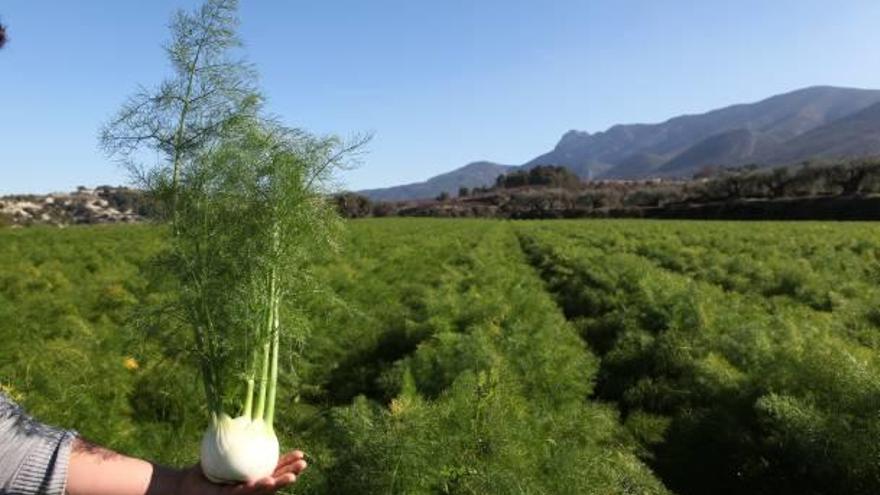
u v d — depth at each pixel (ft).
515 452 17.54
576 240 98.89
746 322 35.19
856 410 21.47
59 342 29.09
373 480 15.53
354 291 46.14
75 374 24.36
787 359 25.86
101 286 47.88
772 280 55.83
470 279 53.42
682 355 32.01
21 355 26.73
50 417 19.99
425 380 26.17
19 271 53.31
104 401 23.12
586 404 27.09
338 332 34.99
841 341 32.04
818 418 21.67
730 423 25.27
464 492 16.11
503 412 19.24
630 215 282.15
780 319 35.45
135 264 65.41
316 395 29.81
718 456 24.76
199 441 20.77
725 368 28.55
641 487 19.61
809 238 93.76
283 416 25.14
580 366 28.25
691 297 37.04
